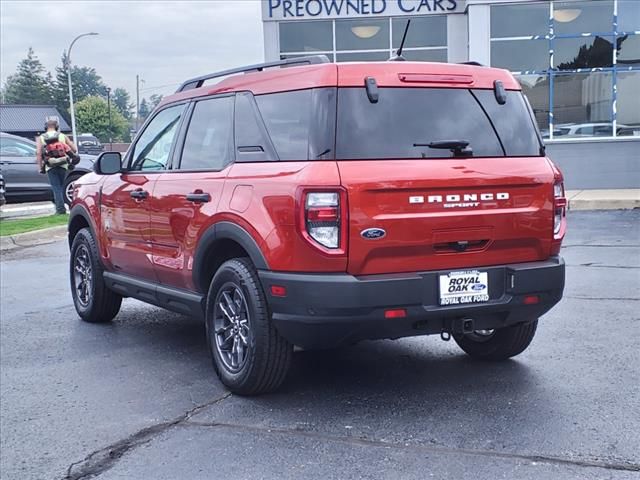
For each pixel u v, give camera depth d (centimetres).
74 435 462
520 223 486
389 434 439
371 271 449
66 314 791
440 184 459
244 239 484
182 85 627
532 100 1767
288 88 489
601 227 1245
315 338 458
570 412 463
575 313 702
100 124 11038
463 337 586
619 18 1706
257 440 439
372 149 458
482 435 433
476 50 1756
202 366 593
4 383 566
